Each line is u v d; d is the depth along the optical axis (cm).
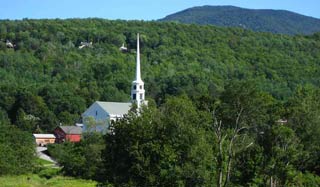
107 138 6438
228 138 6506
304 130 7281
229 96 6450
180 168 5938
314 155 7300
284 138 6675
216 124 6391
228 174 6153
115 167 6291
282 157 6606
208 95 6700
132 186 6119
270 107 6800
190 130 6069
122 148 6278
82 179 9956
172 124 6116
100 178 6838
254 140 6744
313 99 7969
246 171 6612
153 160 6103
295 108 7300
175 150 6031
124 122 6372
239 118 6594
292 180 6675
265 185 6669
